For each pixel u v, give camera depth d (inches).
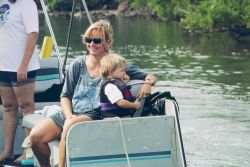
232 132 685.3
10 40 409.7
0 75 415.5
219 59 1189.7
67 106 367.2
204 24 1654.8
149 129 347.3
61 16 2322.8
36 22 409.7
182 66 1106.7
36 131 362.0
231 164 587.2
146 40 1509.6
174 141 350.3
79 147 339.3
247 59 1184.8
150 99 368.2
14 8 407.5
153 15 2194.9
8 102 421.7
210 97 844.0
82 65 370.9
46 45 511.8
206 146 639.1
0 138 446.0
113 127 342.6
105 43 365.7
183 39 1524.4
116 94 354.3
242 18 1620.3
